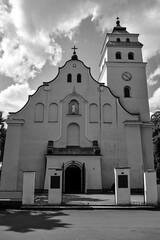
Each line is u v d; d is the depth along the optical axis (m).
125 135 31.48
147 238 8.64
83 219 12.56
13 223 11.43
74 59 34.56
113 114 32.47
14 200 17.31
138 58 37.53
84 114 32.16
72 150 30.00
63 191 27.44
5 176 28.44
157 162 43.44
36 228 10.30
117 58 37.62
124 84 35.72
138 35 39.78
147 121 33.97
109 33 39.53
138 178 29.48
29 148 30.08
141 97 35.12
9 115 31.41
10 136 30.11
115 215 13.96
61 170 18.17
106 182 29.42
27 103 31.95
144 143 32.12
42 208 16.31
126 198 17.61
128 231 9.77
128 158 30.31
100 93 33.31
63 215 13.86
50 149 29.00
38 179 28.97
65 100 32.47
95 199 20.88
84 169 27.98
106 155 30.53
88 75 33.97
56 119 31.66
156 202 17.53
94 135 31.39
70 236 8.91
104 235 9.08
